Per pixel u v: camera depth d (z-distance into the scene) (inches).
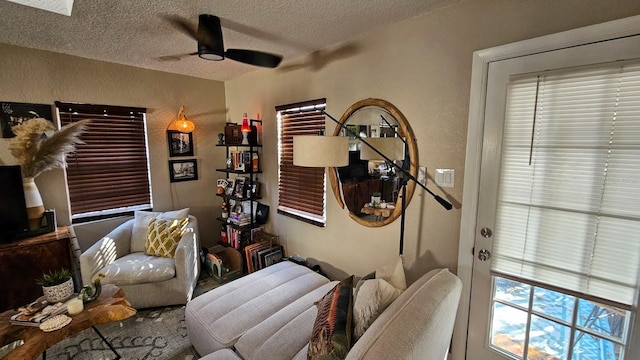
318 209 109.3
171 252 107.7
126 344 81.9
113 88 118.3
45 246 93.5
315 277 89.5
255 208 136.9
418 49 74.7
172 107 134.9
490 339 69.3
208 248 141.9
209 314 70.7
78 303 64.7
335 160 69.9
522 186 61.9
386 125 82.7
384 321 45.1
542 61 57.1
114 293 74.1
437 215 74.8
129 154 126.3
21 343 62.5
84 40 92.4
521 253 63.2
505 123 62.7
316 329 52.6
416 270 80.4
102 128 118.7
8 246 87.9
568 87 55.0
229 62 116.6
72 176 113.7
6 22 77.9
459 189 70.2
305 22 78.3
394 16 74.5
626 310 52.6
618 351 54.3
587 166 54.5
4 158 98.2
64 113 109.3
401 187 80.7
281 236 126.1
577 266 56.9
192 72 132.6
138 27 81.7
